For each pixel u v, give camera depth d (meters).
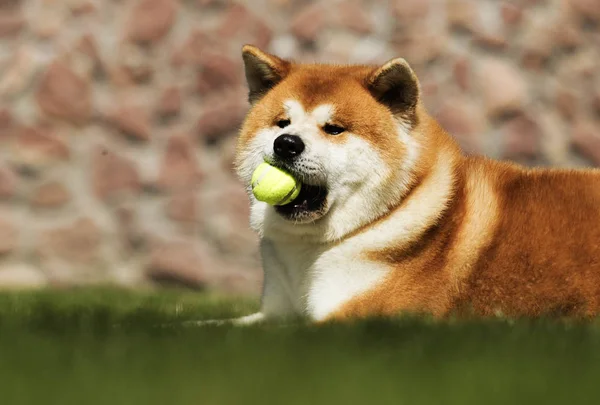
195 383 7.20
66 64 24.83
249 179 12.34
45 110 24.69
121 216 24.44
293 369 7.68
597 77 24.98
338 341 8.77
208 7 25.11
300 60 24.73
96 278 24.12
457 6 24.91
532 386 7.32
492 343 8.70
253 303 16.12
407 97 11.88
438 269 11.50
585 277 11.12
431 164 11.92
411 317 10.13
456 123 24.45
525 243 11.30
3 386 7.16
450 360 8.12
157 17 25.14
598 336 9.12
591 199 11.41
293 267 12.12
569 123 24.83
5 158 24.48
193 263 24.09
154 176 24.58
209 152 24.66
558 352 8.46
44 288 19.83
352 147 11.62
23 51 24.89
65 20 24.97
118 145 24.73
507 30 24.92
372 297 11.52
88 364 7.73
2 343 8.60
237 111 24.58
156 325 10.31
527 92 24.77
